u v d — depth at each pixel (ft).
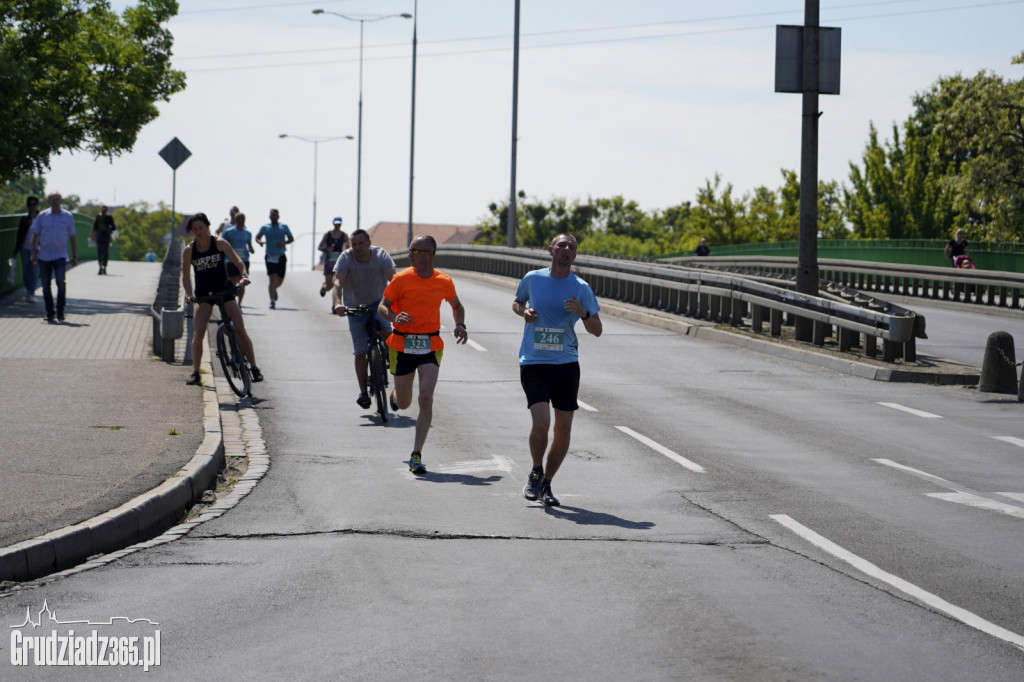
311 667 21.18
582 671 21.08
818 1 83.82
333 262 99.14
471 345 80.23
